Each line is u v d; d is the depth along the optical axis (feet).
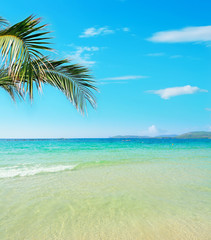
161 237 9.99
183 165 33.86
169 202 15.31
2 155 47.91
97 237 9.96
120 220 12.07
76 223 11.63
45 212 13.24
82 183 20.95
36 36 9.10
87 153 54.39
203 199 16.06
